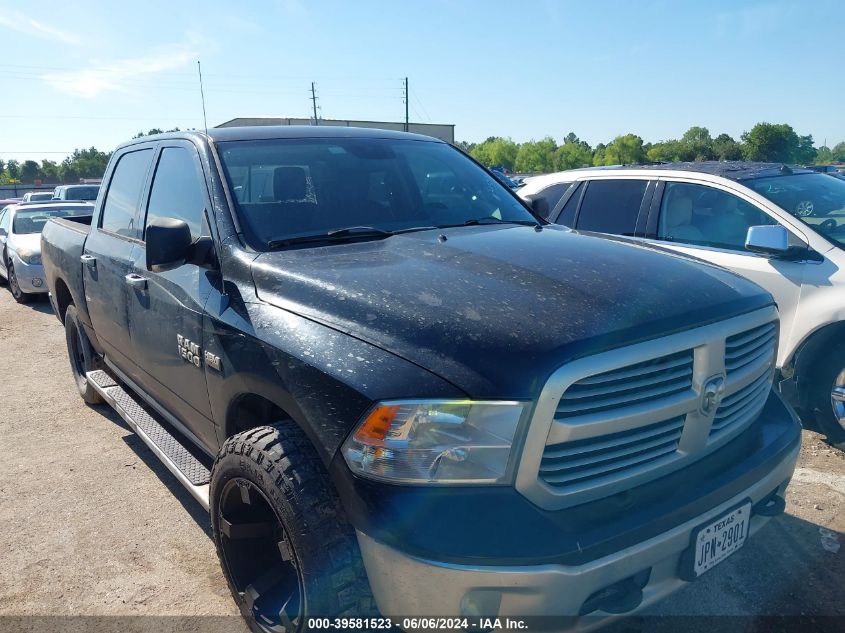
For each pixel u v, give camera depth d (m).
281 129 3.77
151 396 3.92
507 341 2.06
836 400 4.37
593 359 2.03
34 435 5.08
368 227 3.27
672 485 2.27
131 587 3.20
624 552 2.01
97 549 3.51
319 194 3.36
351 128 4.03
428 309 2.25
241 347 2.61
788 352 4.52
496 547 1.90
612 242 3.08
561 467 2.03
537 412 1.95
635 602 2.09
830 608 2.92
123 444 4.88
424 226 3.39
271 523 2.61
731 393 2.46
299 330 2.41
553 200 6.20
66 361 7.29
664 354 2.16
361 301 2.37
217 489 2.62
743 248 4.88
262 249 2.95
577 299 2.27
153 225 2.94
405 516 1.98
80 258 4.68
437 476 1.99
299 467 2.26
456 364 2.04
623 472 2.16
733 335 2.44
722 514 2.28
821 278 4.39
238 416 2.88
